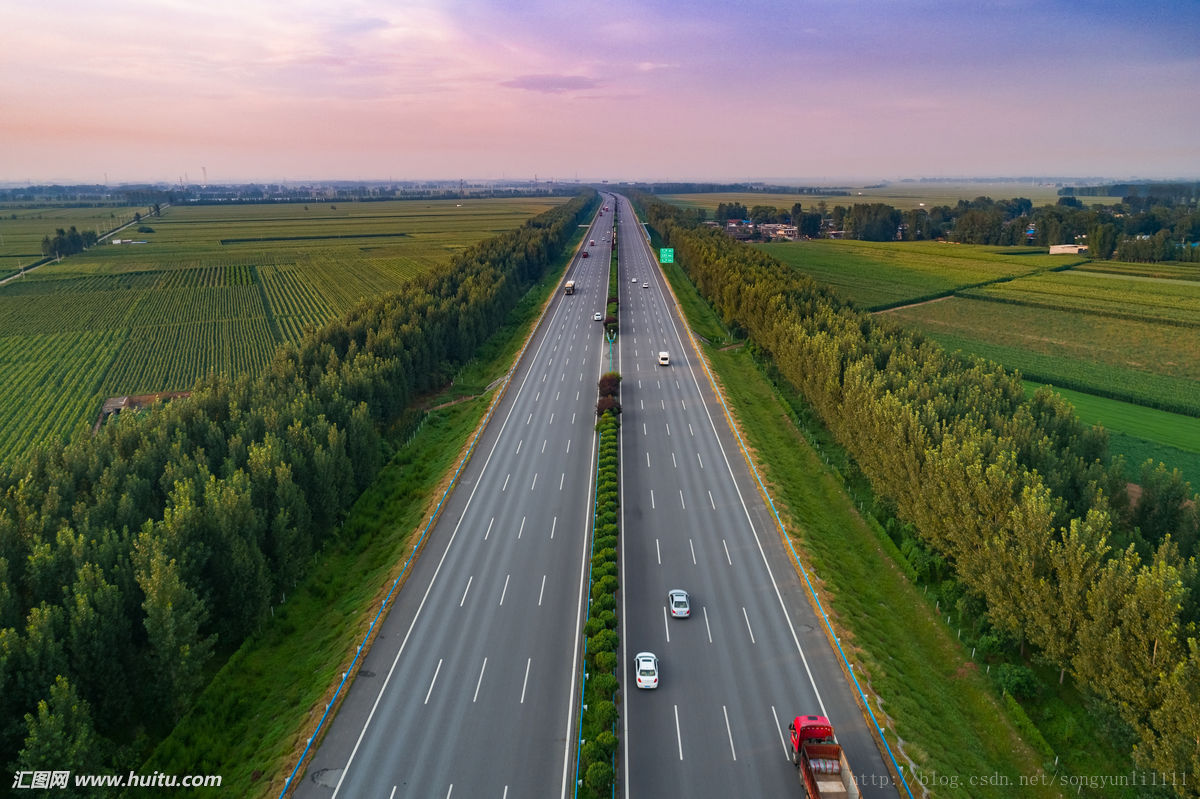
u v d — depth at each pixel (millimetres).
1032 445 58500
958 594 55219
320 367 90625
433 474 78188
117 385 116000
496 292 138000
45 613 39625
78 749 35500
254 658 50656
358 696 44938
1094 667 40281
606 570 55719
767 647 49219
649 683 44812
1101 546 41750
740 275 134375
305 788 38125
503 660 48031
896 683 45938
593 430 87812
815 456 83125
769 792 37500
